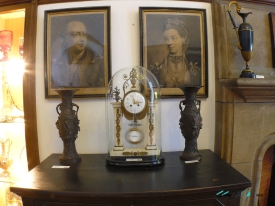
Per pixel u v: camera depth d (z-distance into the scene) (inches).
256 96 47.5
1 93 57.4
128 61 52.0
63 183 35.9
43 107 52.5
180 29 52.1
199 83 52.6
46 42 51.8
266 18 55.9
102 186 34.8
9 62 53.7
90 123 52.4
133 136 43.9
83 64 51.4
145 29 51.3
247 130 50.3
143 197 33.4
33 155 51.9
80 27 51.6
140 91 45.1
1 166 53.4
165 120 52.6
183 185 34.7
